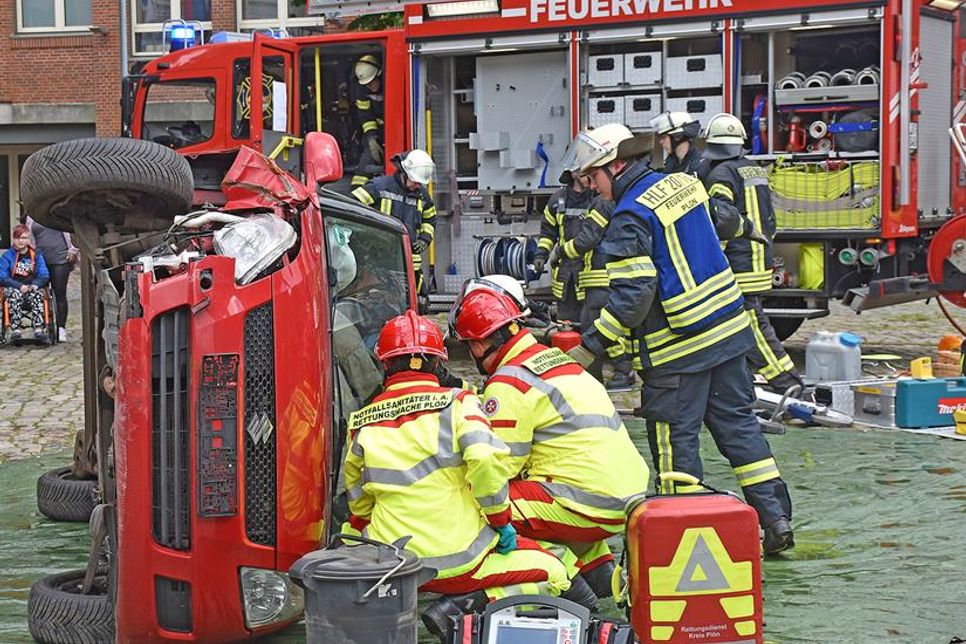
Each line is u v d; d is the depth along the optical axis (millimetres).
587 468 5598
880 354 14219
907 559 6797
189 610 5004
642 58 13641
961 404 10477
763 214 10500
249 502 5020
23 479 9125
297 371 5082
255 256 5027
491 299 5781
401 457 5223
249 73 13875
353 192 12383
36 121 28266
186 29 15039
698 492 5254
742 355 6746
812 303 13492
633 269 6430
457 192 14703
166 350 4934
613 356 6871
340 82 14500
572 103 13875
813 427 10492
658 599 4906
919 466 8992
